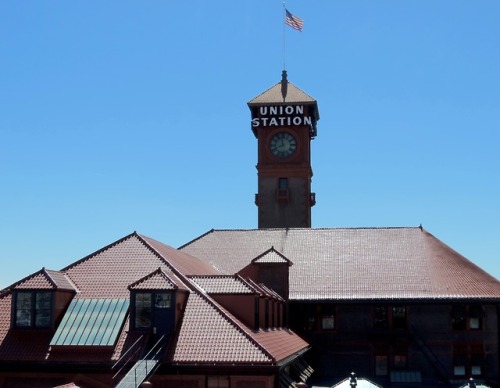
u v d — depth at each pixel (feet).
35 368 110.83
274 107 261.44
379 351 177.88
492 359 174.40
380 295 177.27
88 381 109.60
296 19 257.14
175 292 113.50
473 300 173.27
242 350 107.55
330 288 181.06
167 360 107.14
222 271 188.24
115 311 117.50
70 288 122.01
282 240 200.54
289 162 260.21
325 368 178.19
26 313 116.98
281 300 163.32
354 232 201.26
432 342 176.45
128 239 135.85
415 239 196.13
